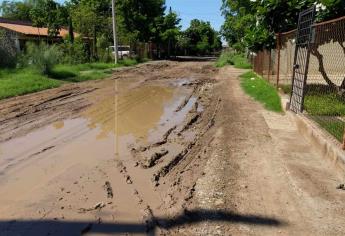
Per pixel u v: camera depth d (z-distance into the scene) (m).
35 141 8.62
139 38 49.03
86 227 4.83
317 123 8.66
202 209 5.29
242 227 4.81
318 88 12.54
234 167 6.88
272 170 6.69
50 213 5.21
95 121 10.72
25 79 17.61
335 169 6.63
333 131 7.89
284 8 13.48
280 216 5.06
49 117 11.10
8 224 4.92
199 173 6.66
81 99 14.35
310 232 4.66
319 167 6.80
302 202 5.45
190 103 13.95
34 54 20.62
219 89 17.75
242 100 14.26
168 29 54.38
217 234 4.66
